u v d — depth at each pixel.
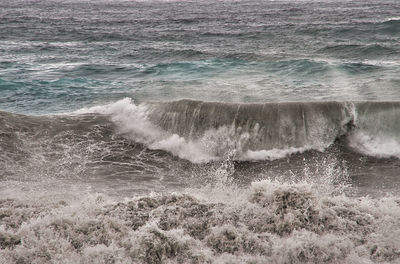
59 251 5.18
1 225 5.66
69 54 25.03
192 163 9.75
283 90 13.72
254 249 5.38
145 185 8.37
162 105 11.08
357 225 5.87
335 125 10.22
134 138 10.68
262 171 9.26
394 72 16.17
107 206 6.30
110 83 16.67
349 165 9.30
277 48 24.80
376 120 10.12
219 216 6.07
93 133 10.76
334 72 16.45
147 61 22.12
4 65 21.14
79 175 8.80
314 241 5.43
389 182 8.43
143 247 5.20
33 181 8.32
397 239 5.54
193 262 5.10
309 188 6.44
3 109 13.59
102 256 5.08
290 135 10.12
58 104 13.98
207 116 10.55
